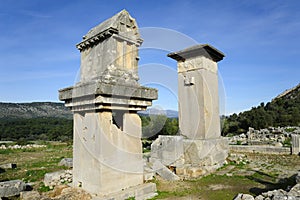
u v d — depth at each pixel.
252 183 8.03
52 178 7.75
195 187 7.60
